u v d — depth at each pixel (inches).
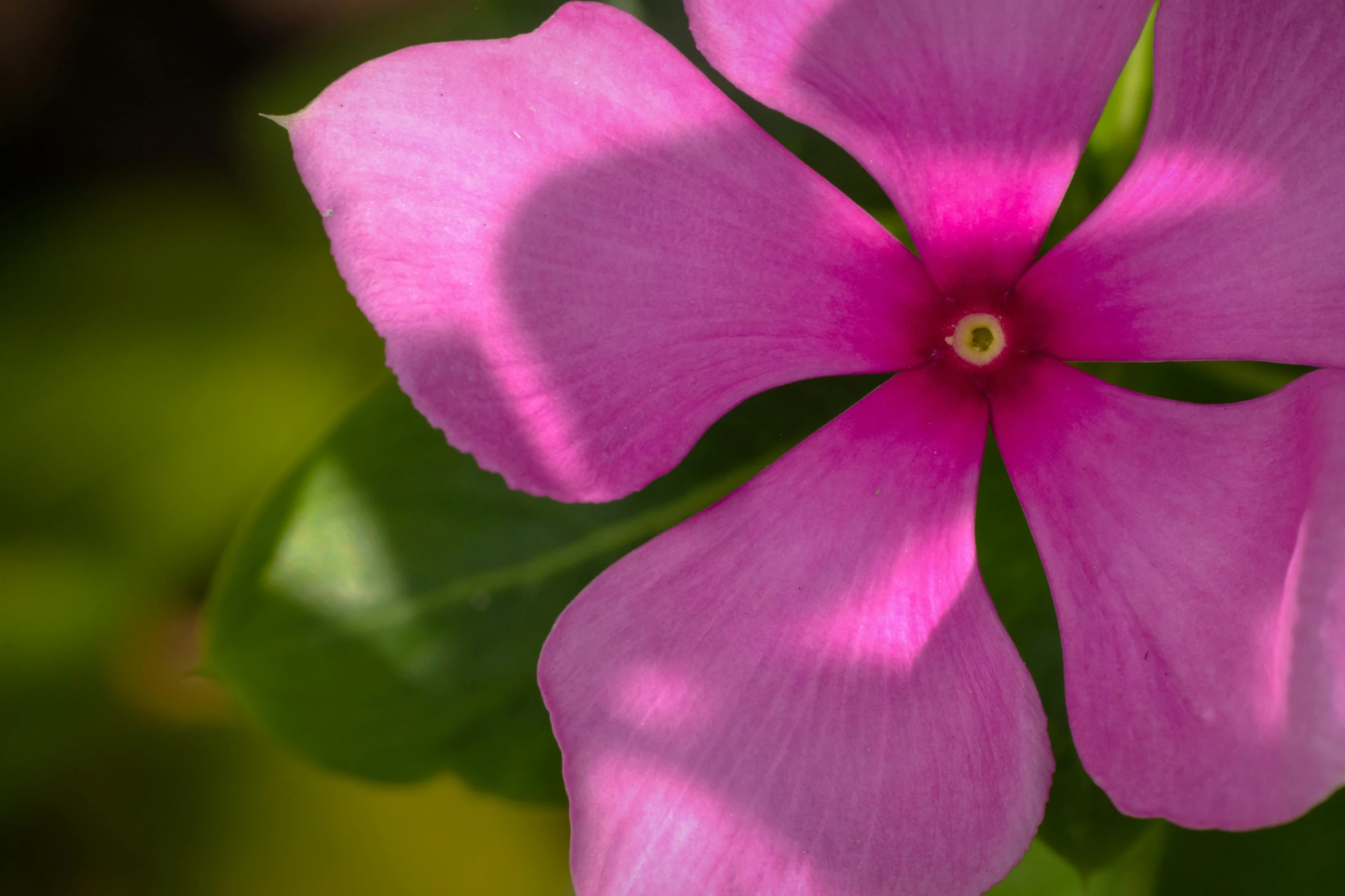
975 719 4.9
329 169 4.8
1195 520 4.9
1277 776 4.6
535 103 4.9
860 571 5.0
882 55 4.9
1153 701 4.9
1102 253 5.0
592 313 4.9
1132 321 5.0
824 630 5.0
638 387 5.0
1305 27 4.8
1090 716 4.9
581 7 4.9
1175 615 4.9
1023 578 5.2
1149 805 4.8
